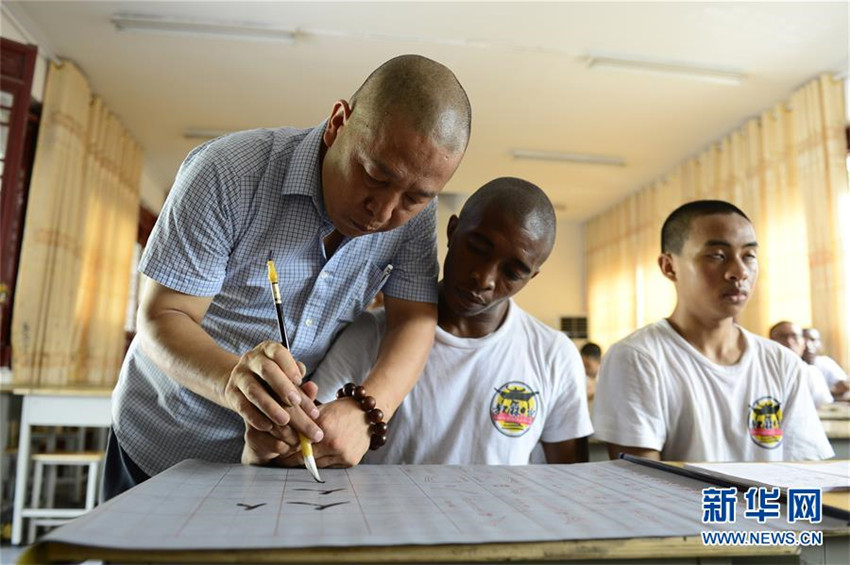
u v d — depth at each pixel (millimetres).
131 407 1010
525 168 5293
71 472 3521
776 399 1246
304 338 999
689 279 1249
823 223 3582
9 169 3051
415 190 766
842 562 515
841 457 1685
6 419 2793
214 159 868
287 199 896
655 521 515
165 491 574
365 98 767
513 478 722
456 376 1091
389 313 1054
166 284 855
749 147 4238
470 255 1002
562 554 453
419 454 1067
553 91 3961
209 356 786
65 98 3580
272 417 693
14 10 3191
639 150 4859
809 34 3289
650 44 3404
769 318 3996
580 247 6961
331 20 3266
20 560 386
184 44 3508
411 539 442
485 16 3199
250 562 415
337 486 645
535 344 1159
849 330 3436
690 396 1205
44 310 3463
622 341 1269
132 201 4812
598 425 1232
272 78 3867
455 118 751
